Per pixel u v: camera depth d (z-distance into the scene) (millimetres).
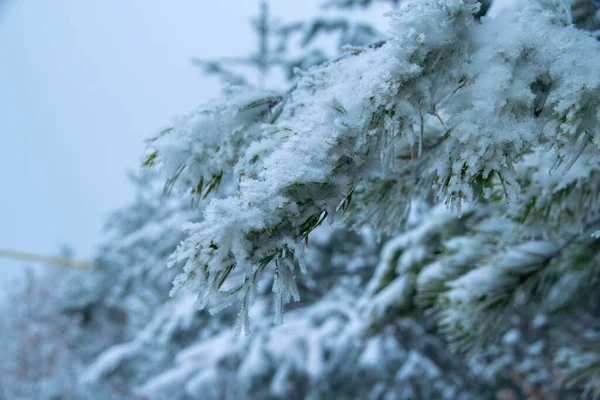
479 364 4484
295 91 900
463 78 673
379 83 635
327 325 4320
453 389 4758
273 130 707
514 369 4035
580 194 1035
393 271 2352
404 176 1004
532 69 655
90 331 9820
